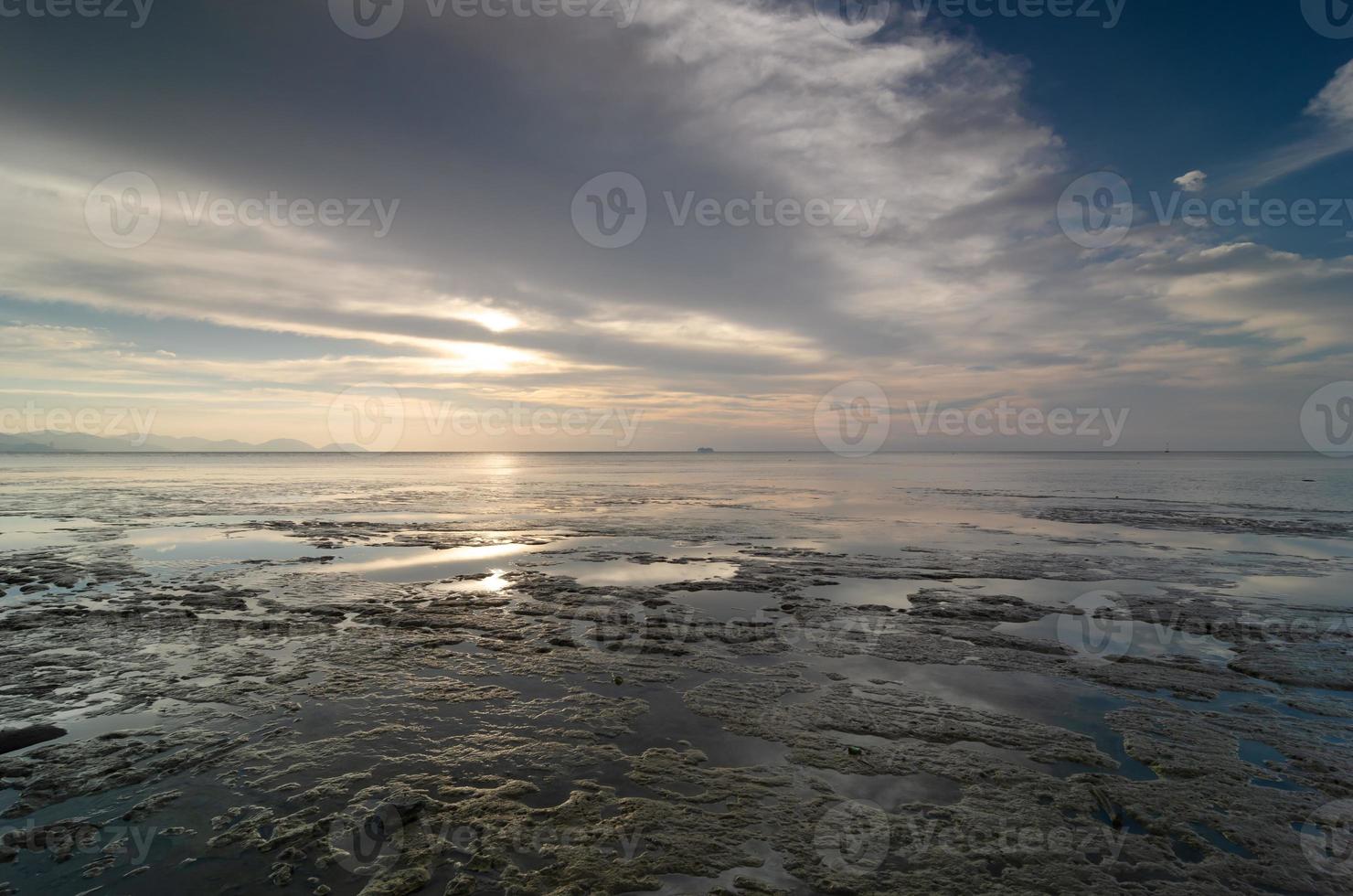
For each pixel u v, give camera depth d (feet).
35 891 13.93
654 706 24.59
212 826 16.46
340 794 18.07
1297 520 85.71
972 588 45.42
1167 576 49.49
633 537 70.28
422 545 63.82
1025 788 18.84
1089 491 143.64
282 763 19.72
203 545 62.49
